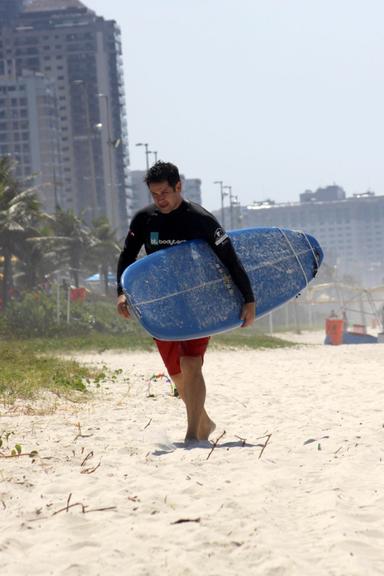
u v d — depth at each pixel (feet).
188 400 73.72
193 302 71.46
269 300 76.74
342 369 179.52
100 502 50.42
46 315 362.53
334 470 57.67
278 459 63.36
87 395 119.44
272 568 38.34
